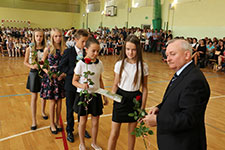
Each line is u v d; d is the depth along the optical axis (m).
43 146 2.30
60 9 20.72
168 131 1.21
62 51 2.58
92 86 2.10
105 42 11.40
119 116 1.84
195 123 1.08
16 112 3.20
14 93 4.18
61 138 2.50
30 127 2.72
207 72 7.49
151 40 12.40
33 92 2.59
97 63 2.12
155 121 1.28
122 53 1.84
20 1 18.94
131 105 1.82
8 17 18.77
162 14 12.39
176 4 11.39
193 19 10.48
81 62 2.07
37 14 19.81
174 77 1.31
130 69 1.80
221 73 7.38
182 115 1.09
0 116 3.02
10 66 7.10
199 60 8.44
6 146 2.25
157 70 7.36
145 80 1.87
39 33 2.58
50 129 2.69
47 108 3.42
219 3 9.16
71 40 6.27
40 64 2.33
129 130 1.92
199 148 1.19
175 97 1.18
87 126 2.84
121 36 11.97
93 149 2.27
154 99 4.14
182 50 1.21
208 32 9.79
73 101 2.40
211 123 3.09
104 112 3.37
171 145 1.19
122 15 15.45
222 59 7.64
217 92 4.82
